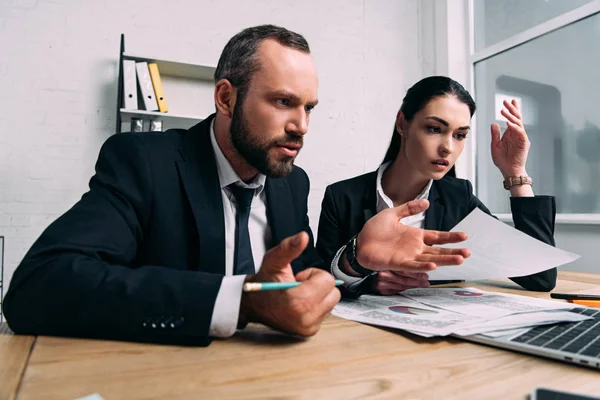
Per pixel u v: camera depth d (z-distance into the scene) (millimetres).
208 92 2732
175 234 788
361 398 357
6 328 562
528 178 1229
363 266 808
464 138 1159
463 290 927
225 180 903
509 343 495
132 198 747
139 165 785
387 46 3314
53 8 2414
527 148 1231
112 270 539
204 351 478
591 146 2338
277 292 517
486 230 847
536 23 2717
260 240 978
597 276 1306
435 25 3320
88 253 590
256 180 934
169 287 513
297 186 1088
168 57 2645
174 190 804
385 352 486
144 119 2473
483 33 3115
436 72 3314
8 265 2283
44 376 391
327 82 3115
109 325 501
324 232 1305
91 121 2459
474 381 400
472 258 870
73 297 506
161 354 463
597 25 2324
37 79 2373
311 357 464
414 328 563
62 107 2410
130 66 2328
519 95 2781
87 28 2479
